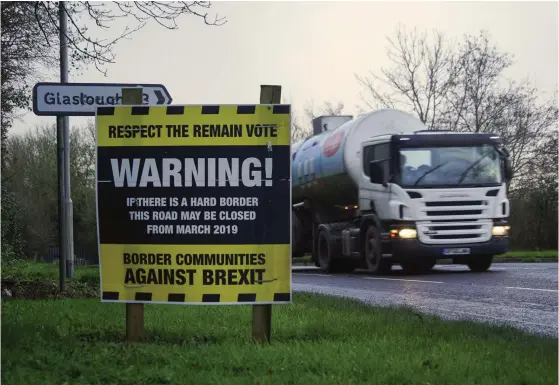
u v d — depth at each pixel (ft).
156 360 21.91
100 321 30.94
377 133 75.15
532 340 26.22
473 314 38.58
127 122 25.70
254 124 25.38
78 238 202.59
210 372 20.24
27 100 54.65
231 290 25.40
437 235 67.51
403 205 67.46
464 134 69.05
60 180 43.16
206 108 25.45
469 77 140.26
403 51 144.97
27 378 19.81
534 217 143.02
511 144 138.00
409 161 68.03
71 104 36.78
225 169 25.41
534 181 140.46
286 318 31.68
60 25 38.55
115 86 36.86
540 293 48.91
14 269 60.29
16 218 62.54
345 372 20.20
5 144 57.31
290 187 25.32
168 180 25.54
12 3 42.47
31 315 32.19
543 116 137.59
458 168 68.18
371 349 23.49
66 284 46.96
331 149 78.43
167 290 25.57
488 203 68.13
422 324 29.53
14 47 50.88
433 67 144.05
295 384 18.89
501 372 20.35
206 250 25.45
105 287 25.84
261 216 25.38
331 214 84.38
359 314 33.06
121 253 25.79
